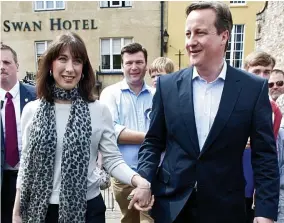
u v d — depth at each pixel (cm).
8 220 249
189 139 168
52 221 173
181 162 171
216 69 168
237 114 161
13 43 1271
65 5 1234
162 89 181
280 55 846
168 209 173
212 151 163
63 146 170
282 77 287
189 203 170
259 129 162
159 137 187
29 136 178
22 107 252
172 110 173
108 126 190
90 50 1241
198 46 162
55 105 178
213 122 163
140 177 178
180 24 1180
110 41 1244
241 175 171
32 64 1276
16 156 247
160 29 1194
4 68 246
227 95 164
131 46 272
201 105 169
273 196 160
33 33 1260
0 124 225
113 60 1258
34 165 171
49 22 1249
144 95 281
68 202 167
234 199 167
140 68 272
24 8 1250
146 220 266
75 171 168
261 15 990
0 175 222
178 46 1188
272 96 291
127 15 1209
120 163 189
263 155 164
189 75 176
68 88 176
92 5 1223
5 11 1257
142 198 171
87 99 184
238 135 162
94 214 181
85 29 1236
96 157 188
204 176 165
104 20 1223
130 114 273
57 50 173
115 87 281
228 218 167
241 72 173
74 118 174
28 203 175
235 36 1218
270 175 162
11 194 248
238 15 1201
